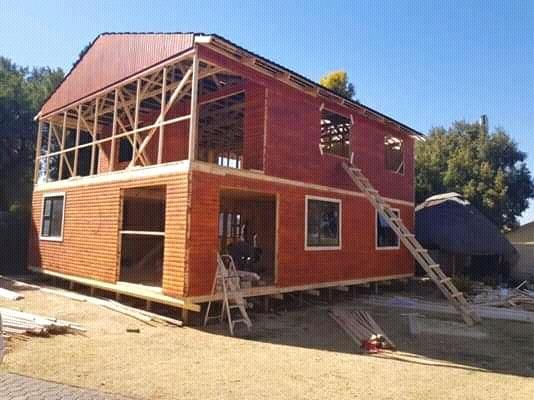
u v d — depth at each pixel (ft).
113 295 39.06
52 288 43.24
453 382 19.70
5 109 71.82
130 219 49.88
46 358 20.75
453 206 70.23
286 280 37.65
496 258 71.77
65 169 75.41
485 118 118.52
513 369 22.36
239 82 40.06
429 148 118.73
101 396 16.10
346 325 31.55
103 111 49.67
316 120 42.70
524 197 113.60
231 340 26.53
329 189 43.62
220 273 31.14
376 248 50.08
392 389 18.37
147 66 36.58
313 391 17.70
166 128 46.52
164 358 21.84
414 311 40.29
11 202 76.64
